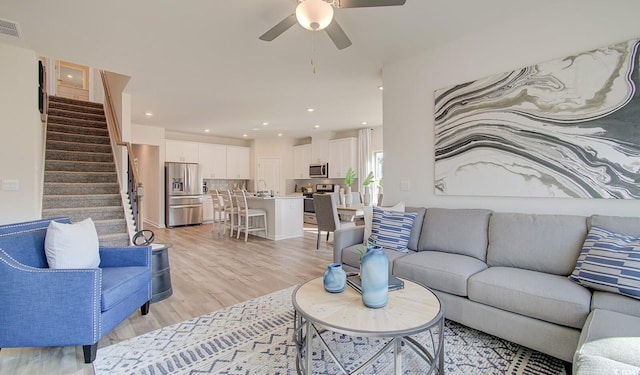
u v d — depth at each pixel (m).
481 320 2.10
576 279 1.92
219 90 4.61
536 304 1.85
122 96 4.73
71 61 3.53
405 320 1.51
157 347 2.11
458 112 3.02
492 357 1.97
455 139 3.04
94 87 7.52
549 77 2.46
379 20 2.67
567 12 2.38
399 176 3.56
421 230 3.03
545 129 2.48
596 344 1.25
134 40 3.01
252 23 2.70
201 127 7.62
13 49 3.16
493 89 2.78
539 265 2.22
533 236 2.31
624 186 2.12
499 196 2.75
